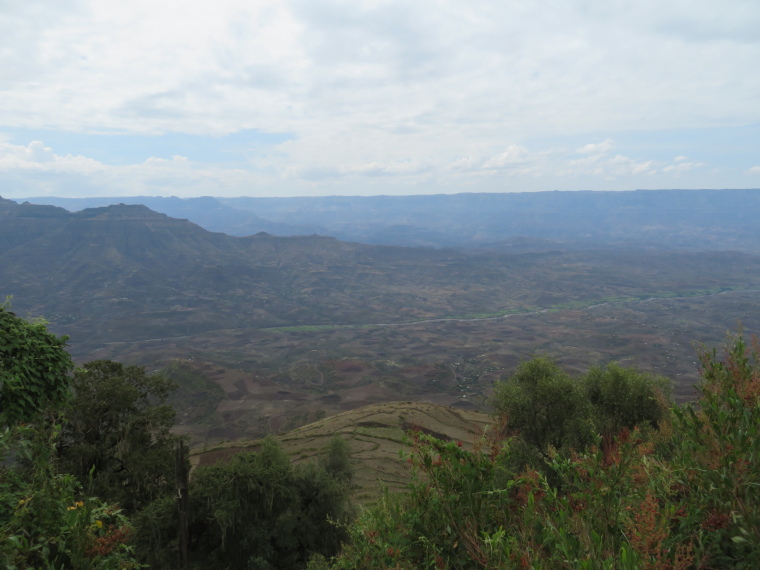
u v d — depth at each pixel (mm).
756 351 4340
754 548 3570
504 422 5457
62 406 10023
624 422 25219
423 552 4820
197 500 25172
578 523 4035
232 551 25344
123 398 29125
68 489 7465
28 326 9711
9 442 8273
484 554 4168
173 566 23609
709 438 4223
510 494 4965
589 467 4531
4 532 6328
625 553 3475
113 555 6961
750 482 3766
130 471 28281
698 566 3604
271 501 26578
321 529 28547
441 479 5020
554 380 27391
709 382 4496
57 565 6652
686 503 4285
